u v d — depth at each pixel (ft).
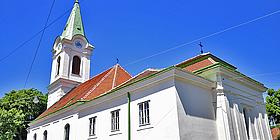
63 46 133.39
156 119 54.85
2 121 101.30
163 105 54.29
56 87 128.77
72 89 124.57
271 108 120.26
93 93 86.94
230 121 59.00
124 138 61.16
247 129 66.49
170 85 54.08
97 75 111.04
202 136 54.54
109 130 66.28
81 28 143.33
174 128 50.65
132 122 60.44
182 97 53.78
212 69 62.75
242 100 67.31
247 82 71.20
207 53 76.95
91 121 74.23
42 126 101.40
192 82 57.72
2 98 155.02
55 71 134.72
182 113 52.11
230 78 65.36
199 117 55.83
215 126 59.11
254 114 71.00
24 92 159.33
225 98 60.44
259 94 77.41
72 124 80.89
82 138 74.43
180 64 76.84
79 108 79.61
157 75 56.34
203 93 59.93
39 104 159.22
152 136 54.70
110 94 68.18
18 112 112.27
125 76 98.48
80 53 137.08
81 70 134.00
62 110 87.04
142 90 60.54
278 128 121.39
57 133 87.81
